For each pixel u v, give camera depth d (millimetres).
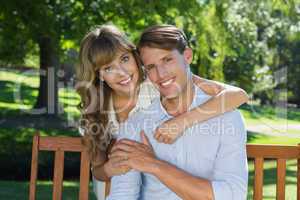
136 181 2174
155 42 2109
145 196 2201
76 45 9742
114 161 2119
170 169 2018
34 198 2576
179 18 8867
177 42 2135
